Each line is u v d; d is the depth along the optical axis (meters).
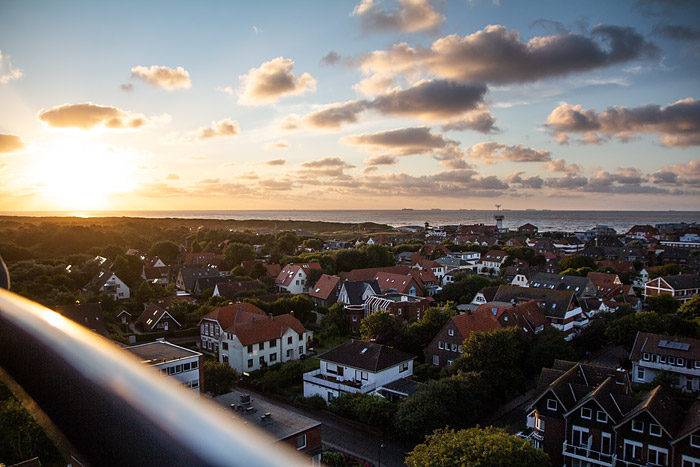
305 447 33.59
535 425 40.25
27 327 3.36
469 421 44.09
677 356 52.38
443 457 30.44
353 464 37.38
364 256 129.38
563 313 71.00
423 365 55.03
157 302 91.31
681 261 151.88
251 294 91.25
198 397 3.31
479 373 47.00
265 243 186.38
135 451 2.79
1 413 36.41
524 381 51.16
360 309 77.75
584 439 37.31
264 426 34.03
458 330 55.75
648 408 34.50
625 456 35.56
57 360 3.13
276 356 61.91
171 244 160.38
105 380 3.03
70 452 3.08
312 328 78.69
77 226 161.12
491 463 29.19
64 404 3.06
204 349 67.25
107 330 75.06
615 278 104.25
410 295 87.69
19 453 36.94
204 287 103.38
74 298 81.62
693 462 32.84
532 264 149.88
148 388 3.08
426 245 179.75
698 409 35.97
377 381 48.59
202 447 2.82
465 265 136.25
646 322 64.88
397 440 41.59
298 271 107.69
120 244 160.00
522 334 59.16
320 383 49.81
